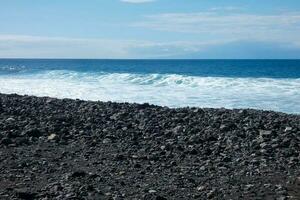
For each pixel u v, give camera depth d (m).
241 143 15.08
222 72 80.00
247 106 27.52
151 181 10.97
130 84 43.25
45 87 41.75
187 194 10.02
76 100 25.34
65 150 14.05
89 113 20.66
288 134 16.16
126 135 16.28
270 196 9.92
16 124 17.52
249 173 11.77
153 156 13.38
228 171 11.99
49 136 15.66
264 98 31.09
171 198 9.72
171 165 12.56
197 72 80.06
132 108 22.17
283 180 11.16
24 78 56.41
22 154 13.37
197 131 16.84
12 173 11.27
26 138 15.27
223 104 28.52
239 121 18.55
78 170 11.50
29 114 20.09
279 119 19.05
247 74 70.56
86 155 13.41
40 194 9.53
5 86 43.62
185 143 15.16
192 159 13.26
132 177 11.27
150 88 39.00
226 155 13.68
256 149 14.38
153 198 9.62
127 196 9.73
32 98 26.41
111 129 17.22
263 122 18.27
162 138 15.88
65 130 16.69
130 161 12.87
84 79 51.22
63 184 10.37
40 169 11.73
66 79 52.25
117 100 30.98
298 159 13.06
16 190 9.71
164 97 32.34
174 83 42.78
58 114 20.30
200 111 21.23
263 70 89.00
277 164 12.67
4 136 15.46
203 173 11.79
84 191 9.89
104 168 12.07
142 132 16.80
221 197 9.85
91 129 17.25
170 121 18.66
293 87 37.69
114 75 54.62
